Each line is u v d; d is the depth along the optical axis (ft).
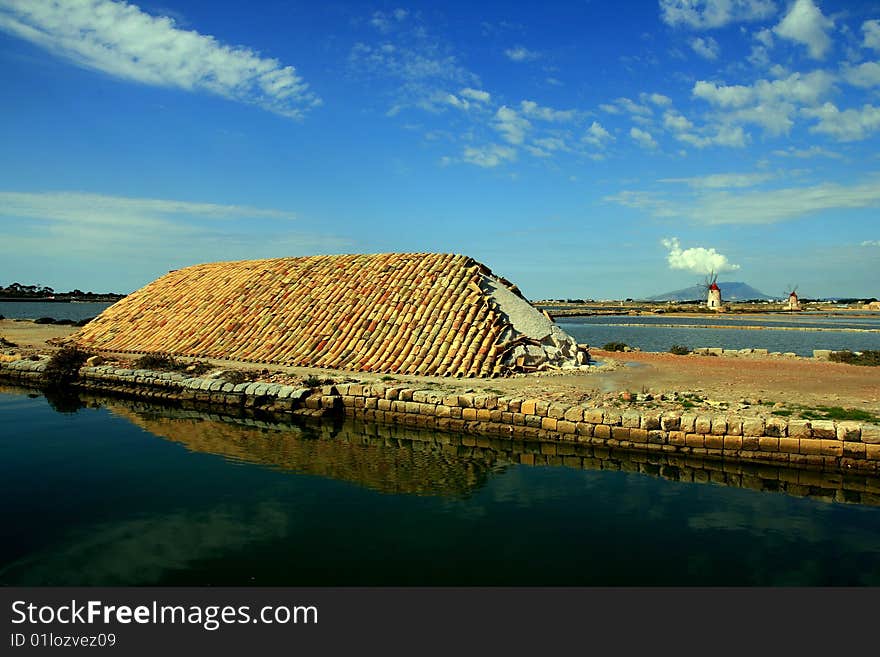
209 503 28.30
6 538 24.35
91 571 21.53
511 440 40.60
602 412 37.68
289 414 48.49
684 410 38.47
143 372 58.54
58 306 303.89
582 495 29.58
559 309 405.80
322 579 20.92
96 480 31.76
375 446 39.58
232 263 100.22
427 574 21.26
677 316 302.45
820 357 75.05
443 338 61.11
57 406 54.24
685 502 28.63
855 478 31.45
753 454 33.81
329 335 67.62
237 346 71.41
